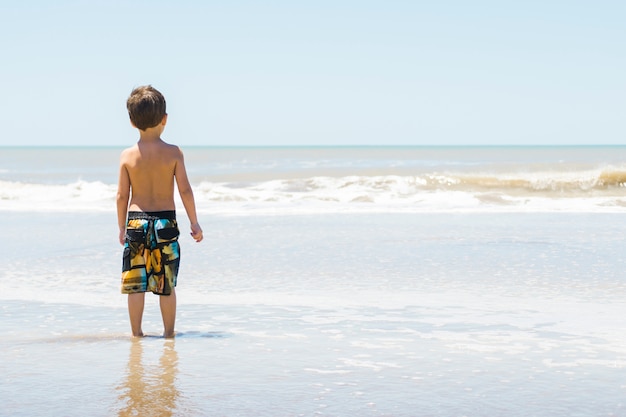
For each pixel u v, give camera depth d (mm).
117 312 5516
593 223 12055
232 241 10039
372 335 4621
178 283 6855
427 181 19312
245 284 6766
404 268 7609
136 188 4660
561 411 3033
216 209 14961
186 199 4758
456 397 3244
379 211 14359
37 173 33094
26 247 9477
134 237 4594
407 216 13477
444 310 5469
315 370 3740
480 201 16078
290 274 7309
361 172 27266
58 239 10312
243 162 44938
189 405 3123
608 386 3424
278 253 8836
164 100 4785
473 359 3977
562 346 4293
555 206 14992
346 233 10852
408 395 3275
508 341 4430
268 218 13234
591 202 15625
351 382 3502
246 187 20016
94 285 6781
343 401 3184
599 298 5930
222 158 57906
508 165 28875
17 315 5395
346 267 7711
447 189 19031
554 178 18984
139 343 4418
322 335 4629
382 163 40844
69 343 4418
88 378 3578
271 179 24859
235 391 3344
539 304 5684
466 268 7582
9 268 7805
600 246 9227
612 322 5004
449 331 4730
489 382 3500
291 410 3053
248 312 5465
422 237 10273
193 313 5441
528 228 11336
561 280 6820
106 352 4160
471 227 11523
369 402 3168
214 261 8242
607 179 18859
